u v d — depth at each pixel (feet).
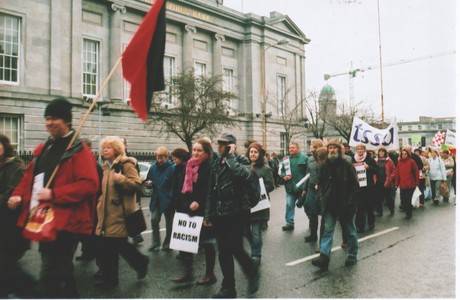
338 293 17.84
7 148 15.99
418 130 223.51
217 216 17.24
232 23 138.62
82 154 13.08
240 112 139.85
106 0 103.09
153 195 26.66
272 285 18.99
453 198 58.44
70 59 94.99
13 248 15.29
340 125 173.06
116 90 103.86
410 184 39.75
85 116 13.82
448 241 28.50
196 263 23.50
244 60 142.51
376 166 34.24
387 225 35.83
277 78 152.46
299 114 160.56
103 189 18.58
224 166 17.38
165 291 18.30
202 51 130.31
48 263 12.63
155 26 16.42
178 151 24.16
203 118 95.91
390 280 19.69
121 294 17.87
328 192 21.97
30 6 89.30
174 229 19.67
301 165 33.24
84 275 21.16
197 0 125.70
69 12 95.55
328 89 204.33
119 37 105.50
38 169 13.41
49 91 91.30
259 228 22.81
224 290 17.06
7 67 86.53
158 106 98.43
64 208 12.46
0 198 15.19
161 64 16.57
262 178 23.52
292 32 158.61
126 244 19.39
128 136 105.29
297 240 29.58
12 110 85.15
